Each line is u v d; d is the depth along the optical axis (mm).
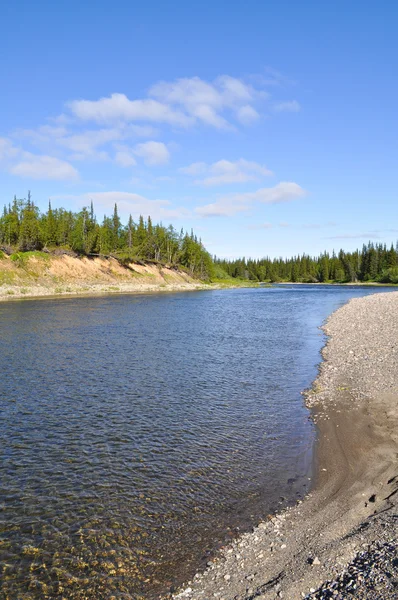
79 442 11805
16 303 53781
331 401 14977
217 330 32594
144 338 28578
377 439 11523
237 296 77000
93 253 104625
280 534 7613
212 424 13156
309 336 29594
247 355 23156
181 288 104875
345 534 7293
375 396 14898
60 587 6504
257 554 7078
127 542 7582
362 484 9203
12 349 24406
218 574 6652
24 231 89562
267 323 36906
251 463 10570
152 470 10234
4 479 9797
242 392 16438
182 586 6441
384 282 149250
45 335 29391
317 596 5691
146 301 61125
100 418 13625
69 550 7371
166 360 21844
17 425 13016
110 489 9375
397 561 5914
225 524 8055
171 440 11969
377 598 5227
